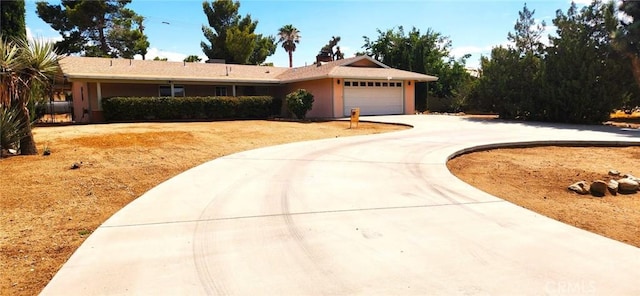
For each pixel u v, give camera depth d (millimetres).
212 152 9359
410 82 23797
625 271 3045
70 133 11758
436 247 3561
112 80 18938
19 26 11461
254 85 24859
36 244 3967
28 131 8453
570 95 17141
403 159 8023
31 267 3463
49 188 5922
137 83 20641
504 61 20297
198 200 5223
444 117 20469
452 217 4402
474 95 22969
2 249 3828
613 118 20688
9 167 7129
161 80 19906
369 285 2887
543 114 18750
